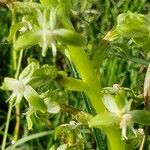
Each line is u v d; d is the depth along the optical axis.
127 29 0.07
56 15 0.07
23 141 0.12
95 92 0.08
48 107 0.08
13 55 0.14
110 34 0.08
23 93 0.08
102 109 0.08
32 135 0.12
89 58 0.08
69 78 0.08
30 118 0.08
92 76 0.08
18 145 0.13
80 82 0.08
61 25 0.07
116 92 0.08
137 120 0.07
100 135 0.10
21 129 0.14
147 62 0.10
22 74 0.08
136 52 0.12
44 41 0.07
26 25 0.07
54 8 0.07
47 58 0.14
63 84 0.07
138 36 0.07
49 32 0.07
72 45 0.07
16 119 0.14
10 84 0.08
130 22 0.07
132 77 0.12
